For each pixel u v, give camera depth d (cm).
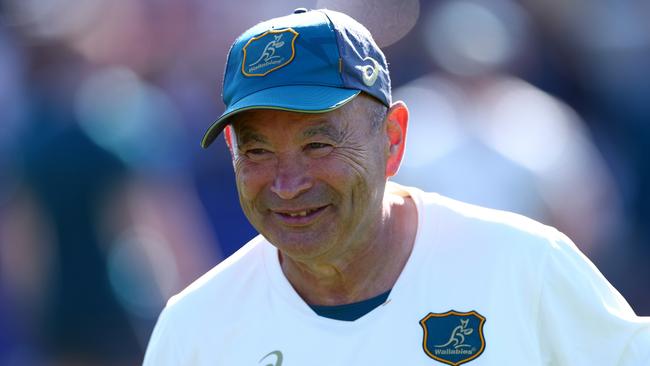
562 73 2223
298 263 837
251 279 862
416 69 1819
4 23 1948
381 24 1363
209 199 1870
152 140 1587
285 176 779
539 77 2178
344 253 816
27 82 1580
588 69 2255
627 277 2080
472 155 1509
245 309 852
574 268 820
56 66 1527
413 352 809
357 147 790
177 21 1947
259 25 821
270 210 796
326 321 827
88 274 1469
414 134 1548
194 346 857
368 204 802
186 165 1873
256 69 790
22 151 1500
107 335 1475
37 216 1501
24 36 1816
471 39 1589
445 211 853
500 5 1995
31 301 1595
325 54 787
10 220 1617
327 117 775
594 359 812
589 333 816
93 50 1587
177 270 1574
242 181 796
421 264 834
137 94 1641
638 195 2219
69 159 1468
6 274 1634
